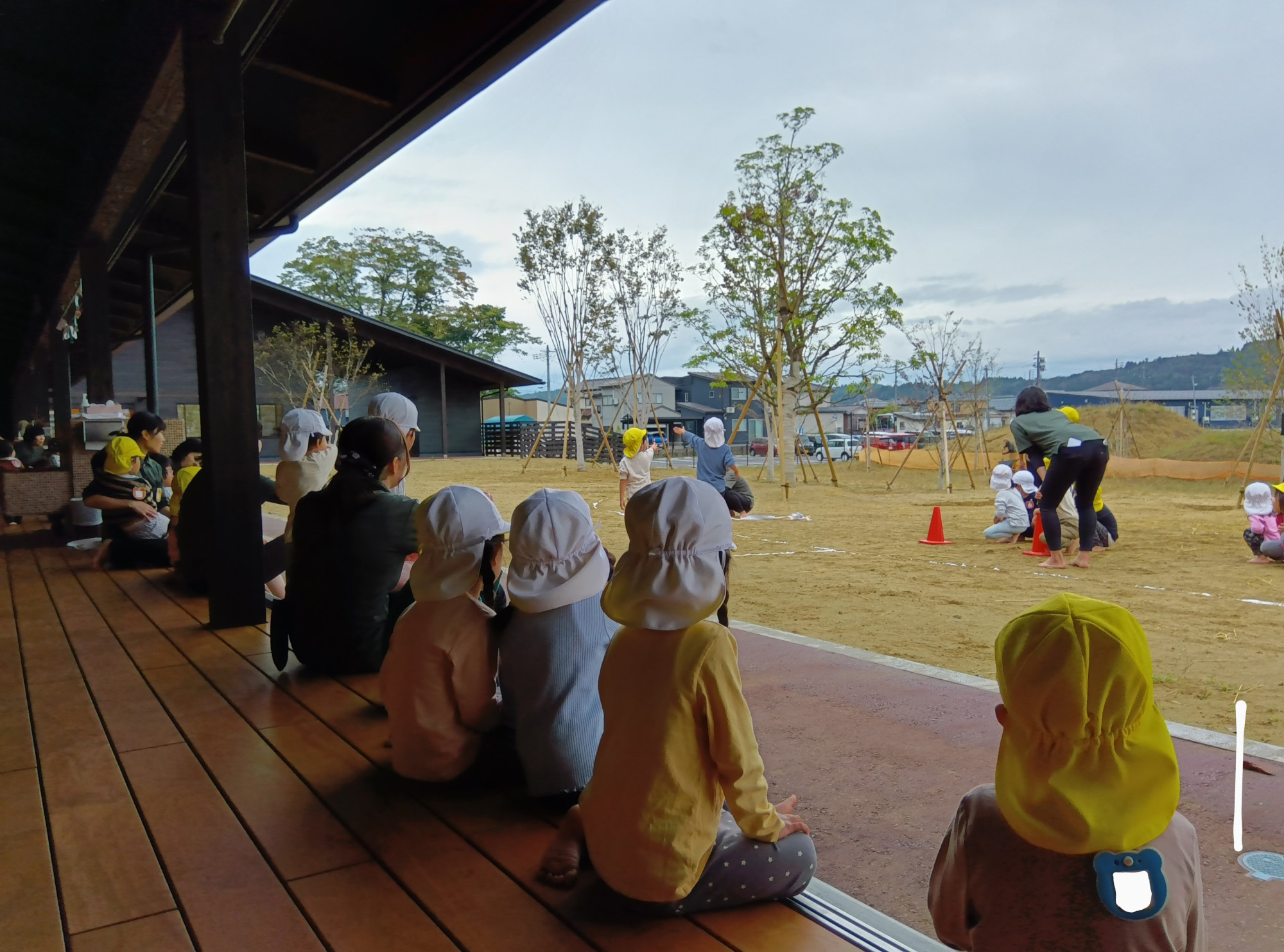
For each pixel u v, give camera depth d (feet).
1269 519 28.81
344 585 12.41
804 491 65.46
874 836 9.05
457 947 6.07
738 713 6.21
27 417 74.95
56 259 33.12
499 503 55.47
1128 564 29.12
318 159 24.30
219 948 6.09
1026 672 4.44
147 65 17.17
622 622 6.34
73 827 8.07
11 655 14.40
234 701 11.83
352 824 8.06
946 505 53.98
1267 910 7.41
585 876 7.06
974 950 5.03
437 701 8.52
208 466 15.97
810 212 68.95
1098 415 109.29
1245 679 15.37
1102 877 4.34
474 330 184.03
